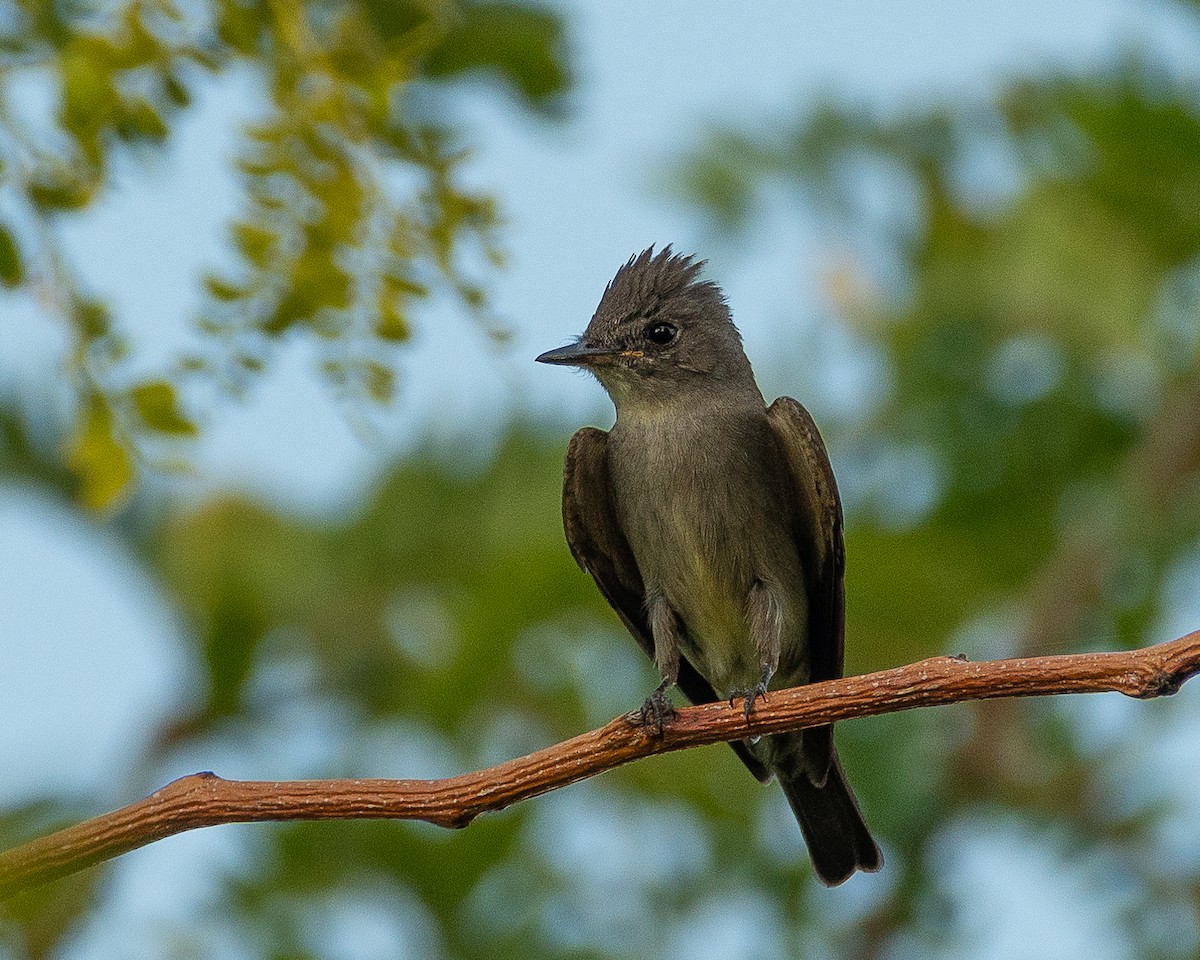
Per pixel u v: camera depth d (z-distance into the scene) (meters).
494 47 8.33
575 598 12.09
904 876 12.02
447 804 7.36
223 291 7.55
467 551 12.88
